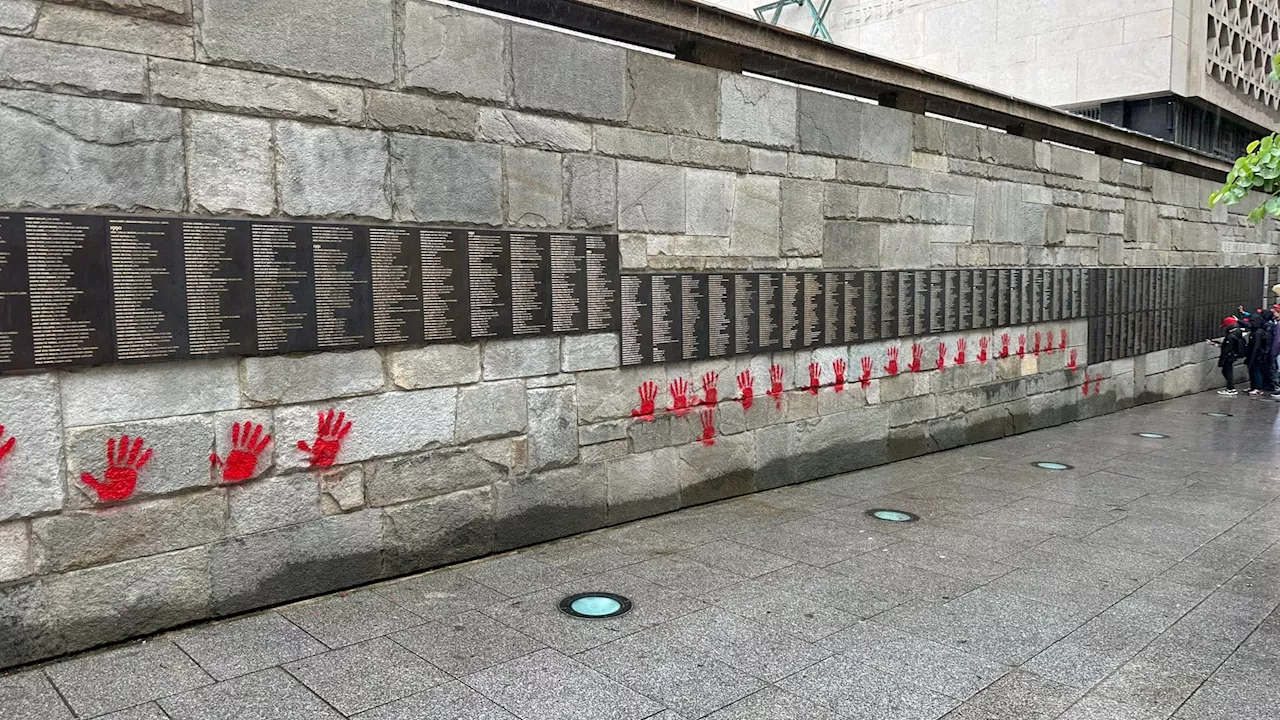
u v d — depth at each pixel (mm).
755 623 5020
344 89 5273
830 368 8906
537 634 4820
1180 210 15414
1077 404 12922
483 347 6078
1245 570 6066
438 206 5754
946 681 4301
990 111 10656
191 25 4680
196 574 4883
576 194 6543
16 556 4309
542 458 6484
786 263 8312
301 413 5223
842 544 6602
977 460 9906
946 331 10312
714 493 7863
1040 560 6258
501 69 6020
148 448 4664
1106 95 15719
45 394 4340
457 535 6031
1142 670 4457
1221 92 16656
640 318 7055
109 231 4445
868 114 9000
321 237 5199
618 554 6297
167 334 4660
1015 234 11250
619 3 6641
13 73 4168
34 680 4215
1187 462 9852
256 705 3967
